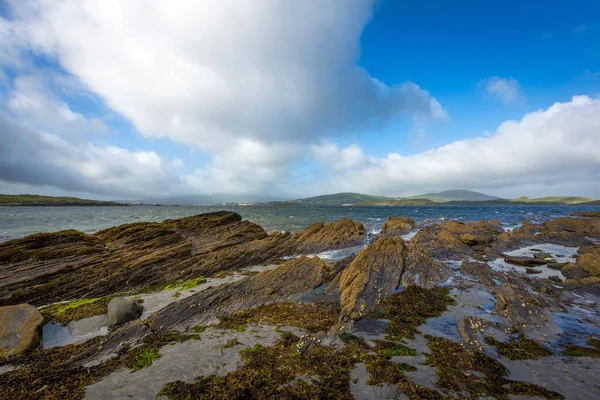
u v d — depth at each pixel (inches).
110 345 388.2
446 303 522.6
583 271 690.2
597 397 269.6
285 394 276.8
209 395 277.9
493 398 269.1
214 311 492.4
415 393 275.1
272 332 417.1
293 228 1991.9
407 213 4079.7
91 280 693.3
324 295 574.2
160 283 711.7
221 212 1605.6
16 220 2600.9
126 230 1155.9
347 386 287.1
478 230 1337.4
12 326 427.2
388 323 441.7
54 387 298.7
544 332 404.8
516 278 651.5
